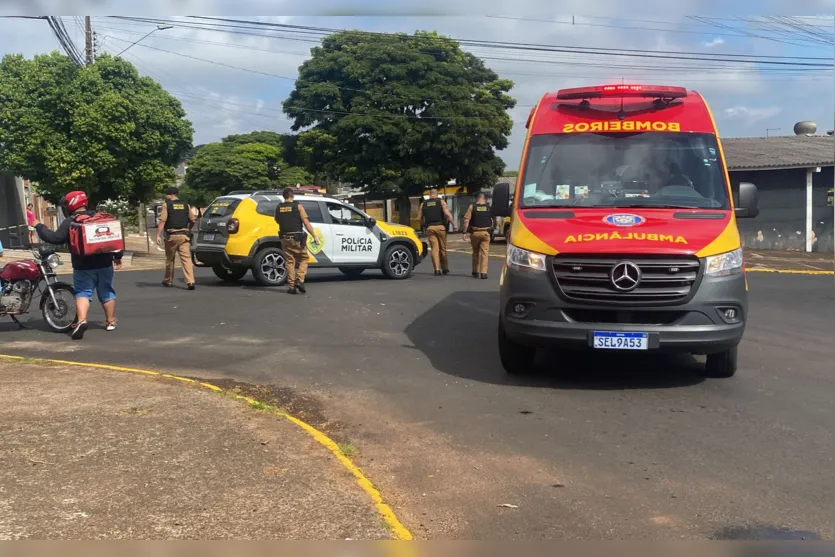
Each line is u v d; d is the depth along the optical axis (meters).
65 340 9.07
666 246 6.34
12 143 24.36
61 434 5.14
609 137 7.80
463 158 41.66
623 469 4.85
